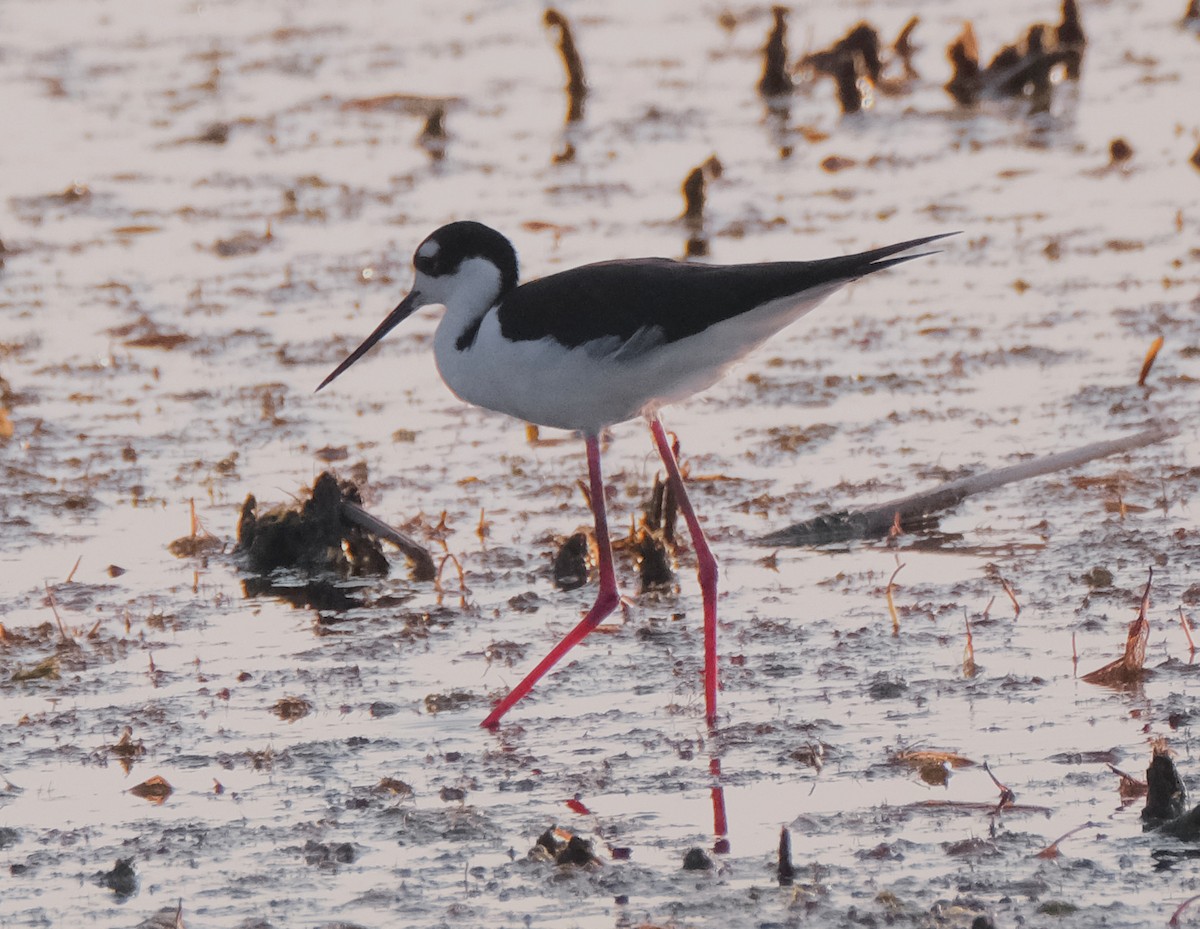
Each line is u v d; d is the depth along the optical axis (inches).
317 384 611.5
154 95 1096.2
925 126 970.7
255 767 344.8
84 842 312.2
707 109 1024.2
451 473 531.2
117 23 1321.4
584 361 390.0
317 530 467.5
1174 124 932.0
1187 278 682.2
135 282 734.5
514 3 1370.6
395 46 1224.2
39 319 687.1
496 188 874.1
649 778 332.5
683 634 414.6
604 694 379.6
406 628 424.2
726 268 386.0
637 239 764.6
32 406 592.1
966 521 480.1
